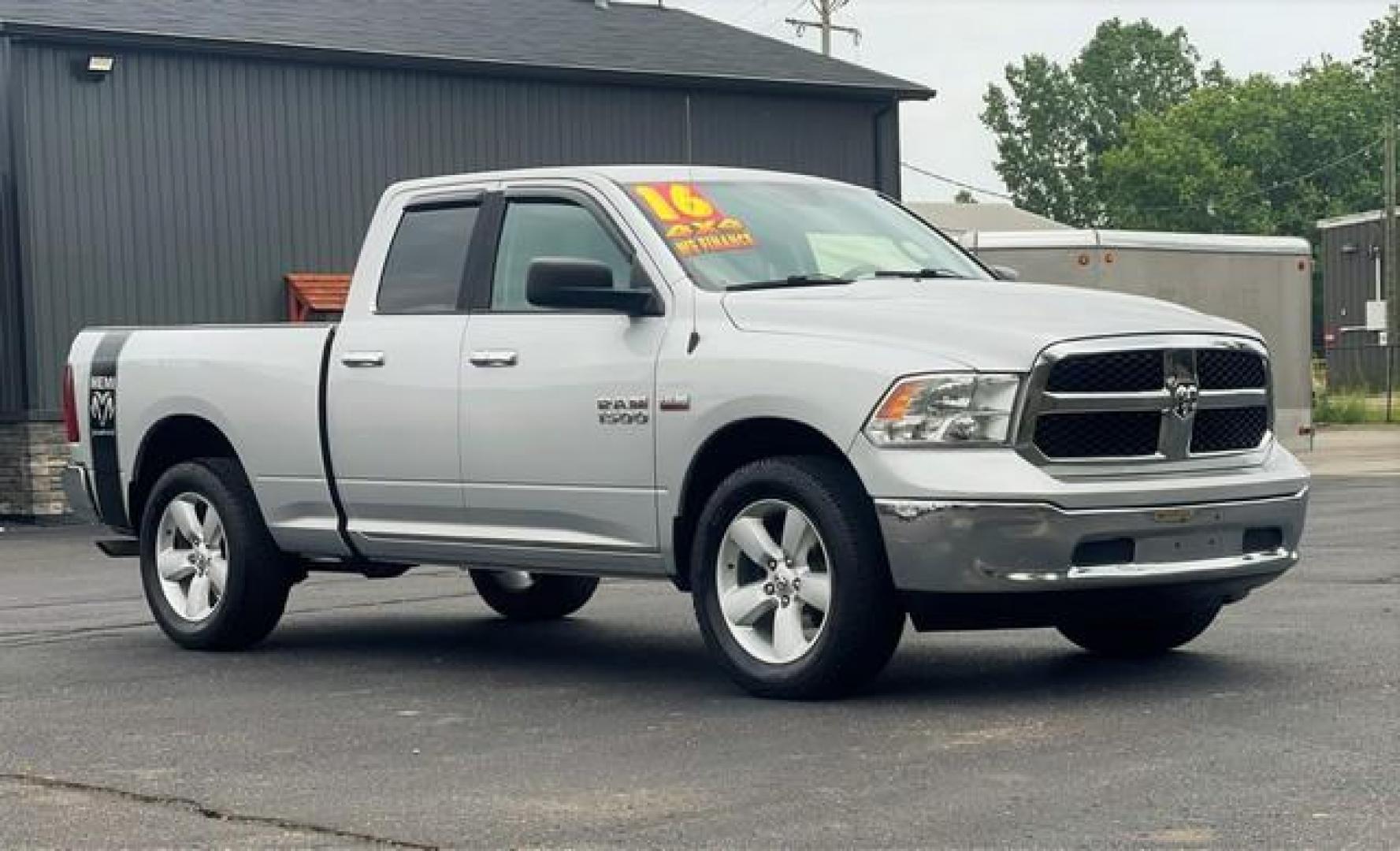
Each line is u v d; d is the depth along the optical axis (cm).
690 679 861
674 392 809
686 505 817
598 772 654
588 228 871
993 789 605
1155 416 761
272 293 2562
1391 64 10269
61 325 2373
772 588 785
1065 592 741
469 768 668
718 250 844
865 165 3112
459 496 895
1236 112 10156
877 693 791
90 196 2403
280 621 1145
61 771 684
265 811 611
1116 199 10444
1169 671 827
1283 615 1005
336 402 941
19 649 1030
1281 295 2547
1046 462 739
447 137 2722
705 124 2961
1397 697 746
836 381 758
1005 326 754
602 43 3002
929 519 731
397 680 888
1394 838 532
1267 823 552
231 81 2527
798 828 564
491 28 2961
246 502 994
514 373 870
